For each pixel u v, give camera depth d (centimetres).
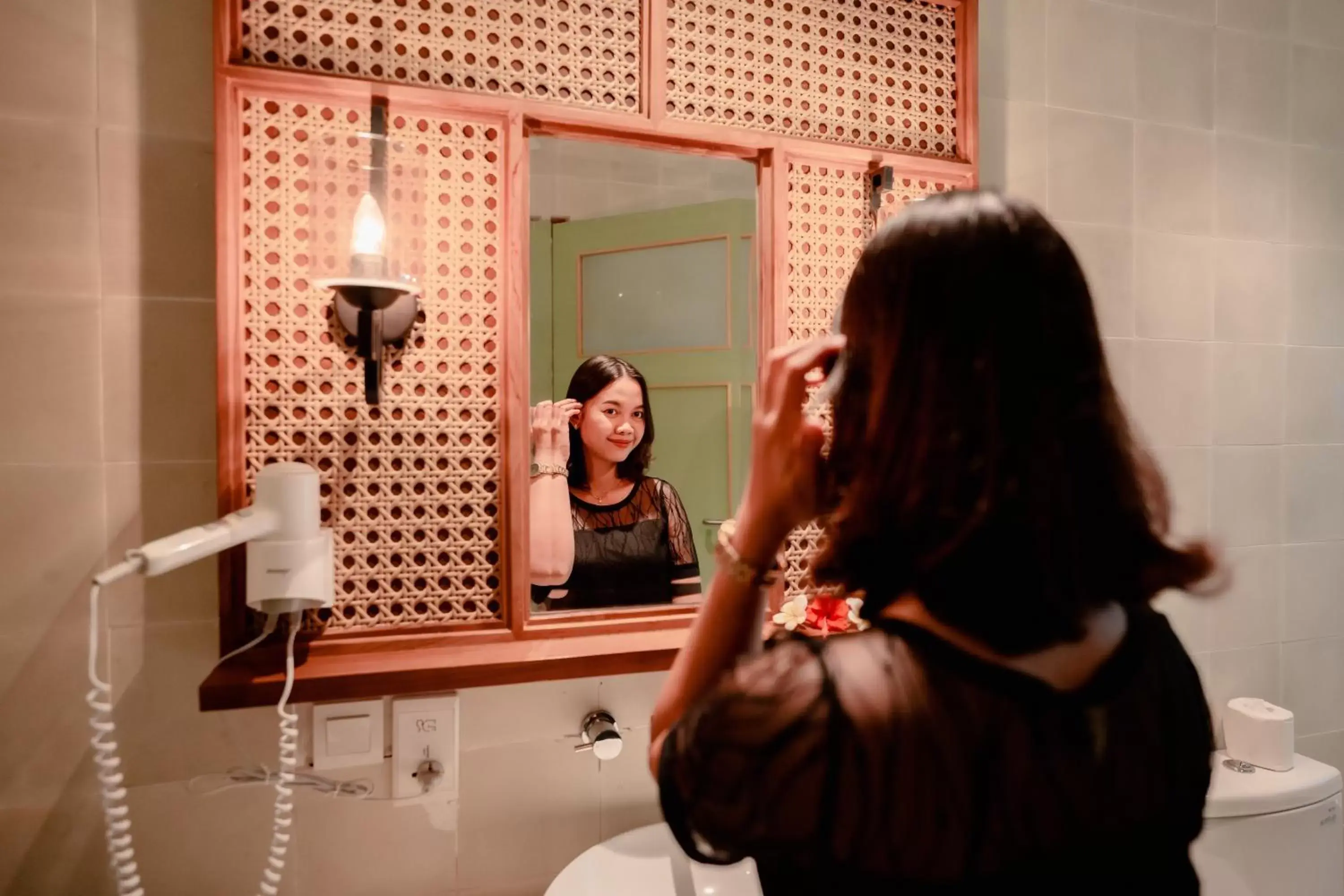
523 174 97
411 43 94
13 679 89
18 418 88
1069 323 46
